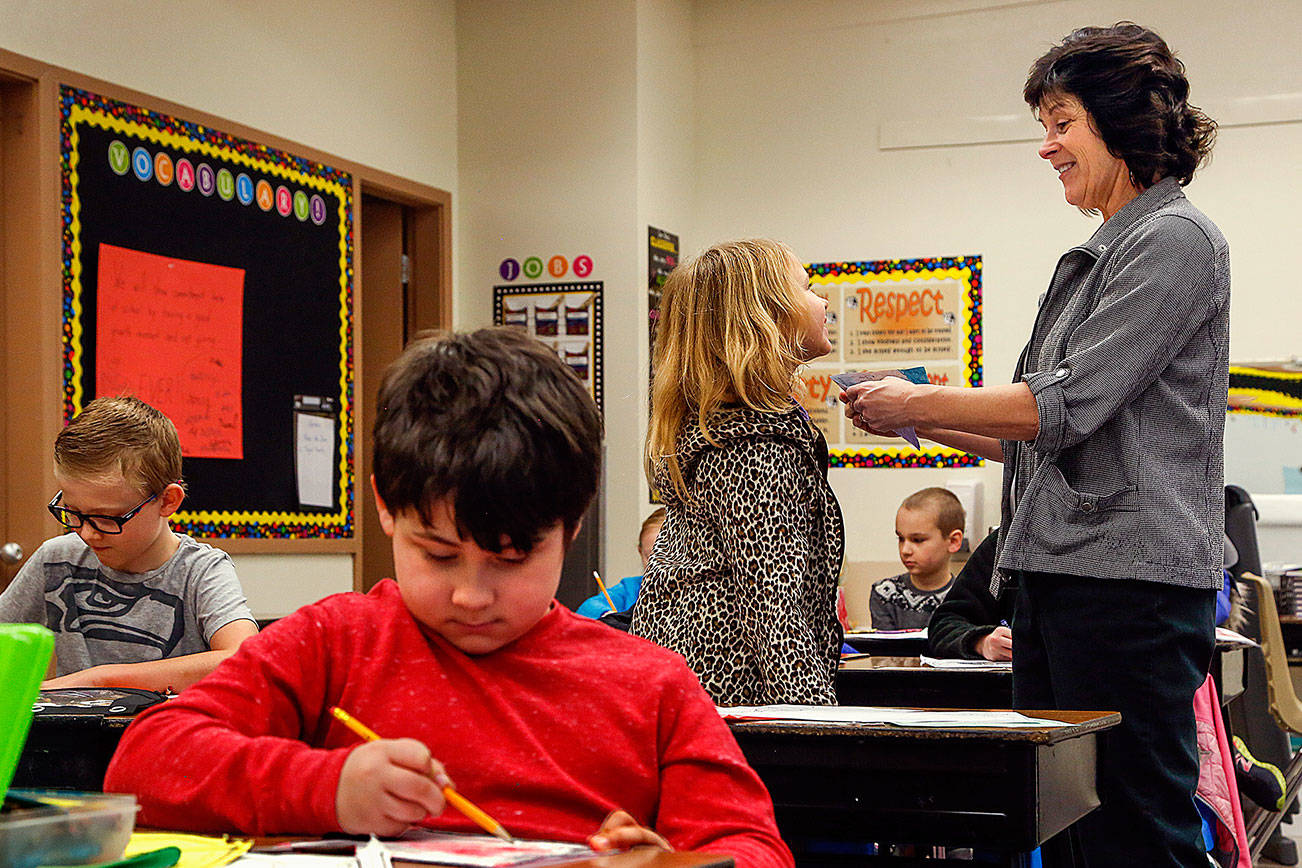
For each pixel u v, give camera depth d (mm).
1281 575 4547
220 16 4336
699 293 2012
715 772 989
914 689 2605
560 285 5551
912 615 4637
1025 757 1400
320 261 4758
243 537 4367
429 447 911
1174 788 1858
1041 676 2000
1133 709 1872
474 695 1000
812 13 5973
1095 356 1896
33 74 3643
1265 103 5402
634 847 847
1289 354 5367
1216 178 5473
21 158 3674
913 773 1457
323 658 1028
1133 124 2002
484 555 934
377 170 5113
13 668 766
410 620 1040
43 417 3656
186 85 4191
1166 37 5523
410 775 835
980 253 5750
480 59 5691
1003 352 5715
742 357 1923
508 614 964
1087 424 1885
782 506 1887
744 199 6059
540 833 944
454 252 5676
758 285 1981
